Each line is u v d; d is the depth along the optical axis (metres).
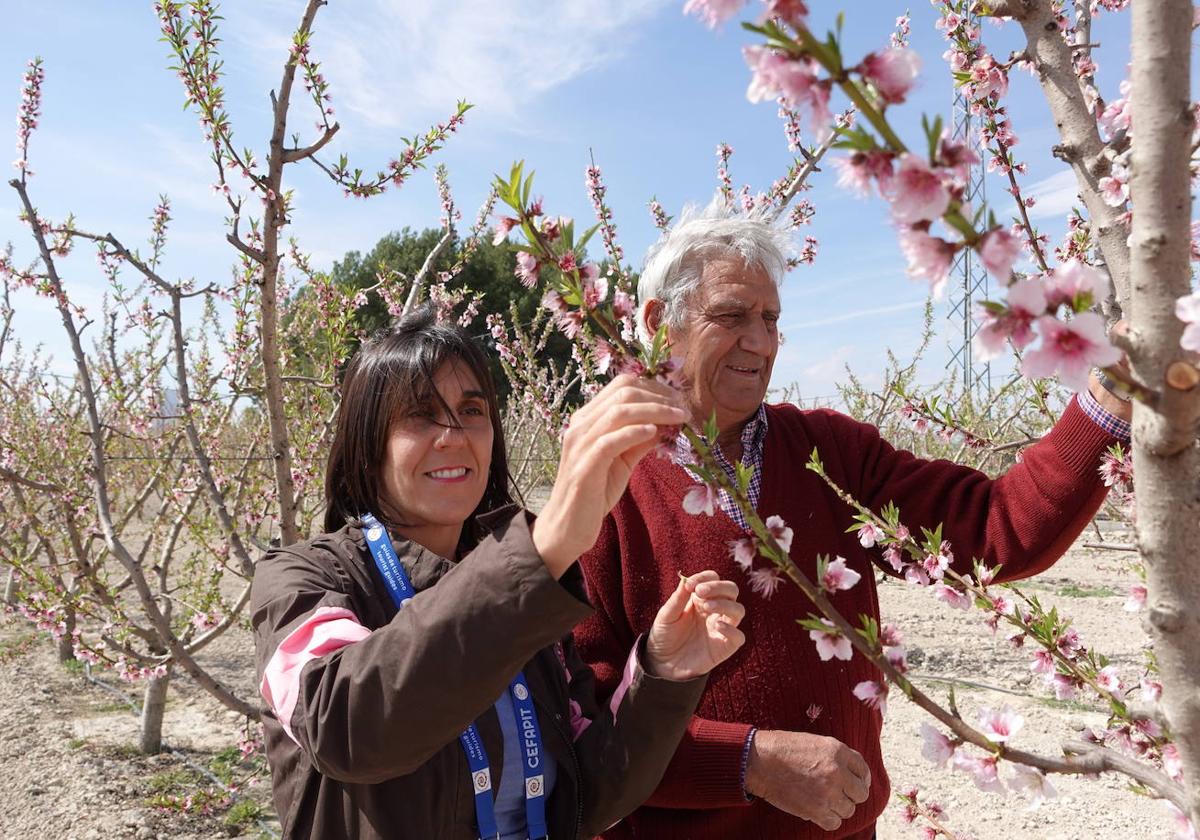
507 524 1.13
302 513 4.50
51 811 4.34
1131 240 0.76
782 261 1.99
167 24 2.68
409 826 1.34
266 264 2.73
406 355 1.57
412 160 3.04
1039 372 0.70
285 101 2.66
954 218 0.66
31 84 3.90
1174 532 0.78
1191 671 0.79
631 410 1.00
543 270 1.01
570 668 1.78
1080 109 1.18
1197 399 0.72
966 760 1.00
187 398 3.57
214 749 5.23
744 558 1.05
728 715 1.91
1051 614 1.35
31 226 3.83
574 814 1.54
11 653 6.59
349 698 1.12
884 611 7.96
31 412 7.48
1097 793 4.44
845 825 1.93
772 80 0.68
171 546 5.08
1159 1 0.75
